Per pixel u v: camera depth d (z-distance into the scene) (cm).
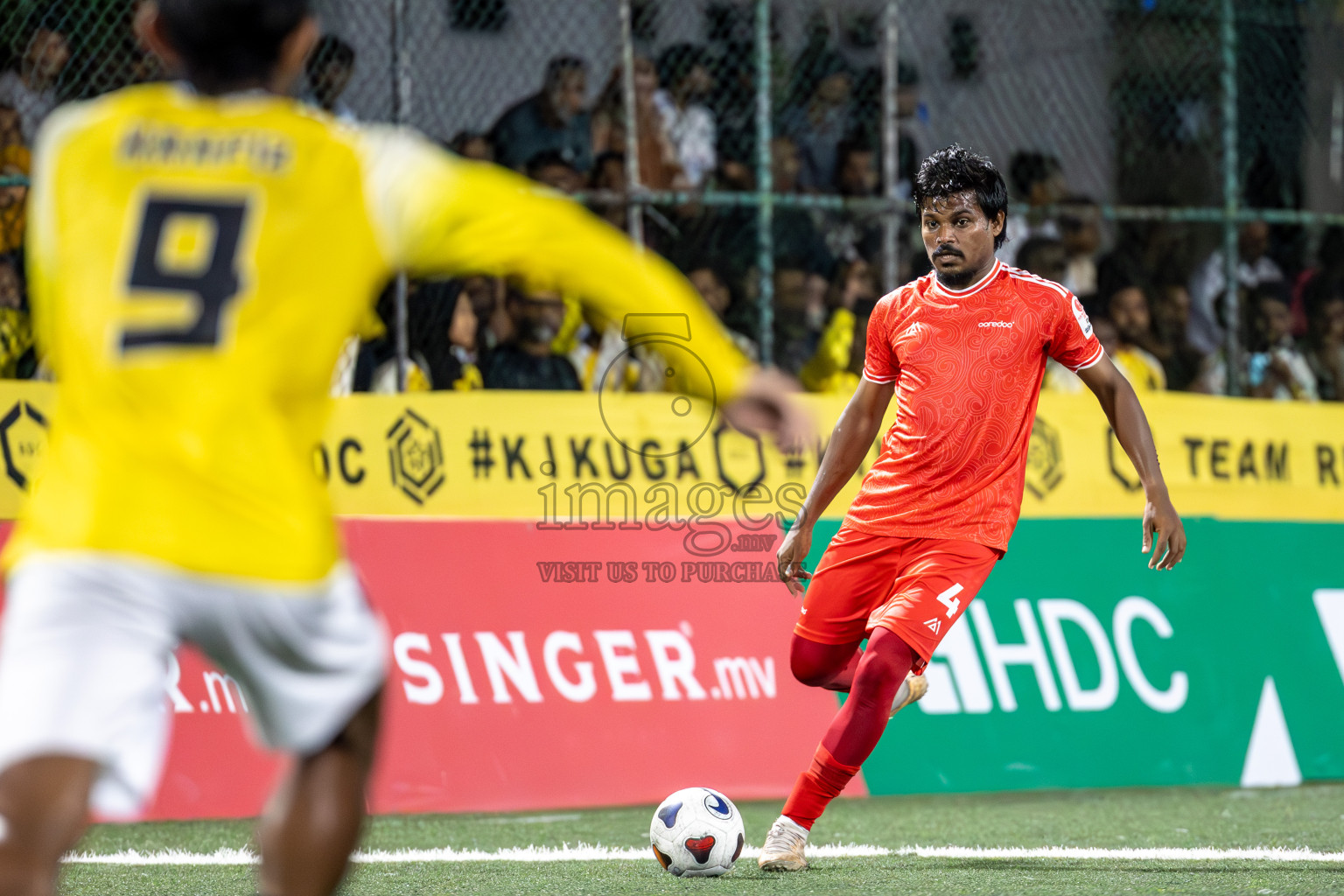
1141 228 2878
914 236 2736
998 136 3050
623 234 2416
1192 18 2883
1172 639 2136
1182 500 2239
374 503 1988
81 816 614
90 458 636
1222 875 1388
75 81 2209
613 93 2548
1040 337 1407
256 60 689
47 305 680
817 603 1456
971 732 2017
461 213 655
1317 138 2925
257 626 646
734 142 2681
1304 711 2161
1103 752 2058
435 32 2630
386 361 2261
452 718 1877
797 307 2517
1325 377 2809
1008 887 1316
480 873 1424
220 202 654
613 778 1903
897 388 1457
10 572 646
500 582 1948
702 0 2772
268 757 1817
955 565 1391
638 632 1972
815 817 1426
